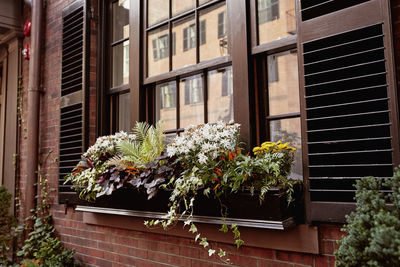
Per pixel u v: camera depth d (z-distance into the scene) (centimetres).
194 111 282
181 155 221
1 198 416
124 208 269
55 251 351
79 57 363
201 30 280
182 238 258
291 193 191
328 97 191
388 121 175
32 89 400
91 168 279
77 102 354
